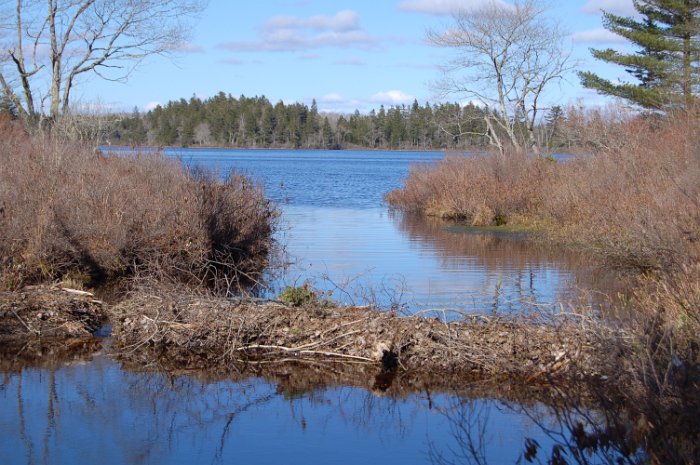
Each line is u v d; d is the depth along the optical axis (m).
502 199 26.00
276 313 10.56
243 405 8.52
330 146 140.12
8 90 23.39
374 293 12.85
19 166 15.87
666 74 32.38
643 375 6.75
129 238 15.17
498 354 9.41
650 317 8.00
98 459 6.96
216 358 10.20
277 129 137.38
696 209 12.78
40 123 21.52
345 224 25.56
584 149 26.25
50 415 8.04
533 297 10.93
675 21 33.84
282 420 8.05
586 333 9.03
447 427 7.84
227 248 17.11
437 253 18.73
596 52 34.38
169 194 16.81
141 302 10.95
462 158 31.12
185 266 15.15
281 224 24.78
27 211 13.96
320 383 9.33
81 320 11.34
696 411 5.91
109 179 16.17
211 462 6.93
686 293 8.12
